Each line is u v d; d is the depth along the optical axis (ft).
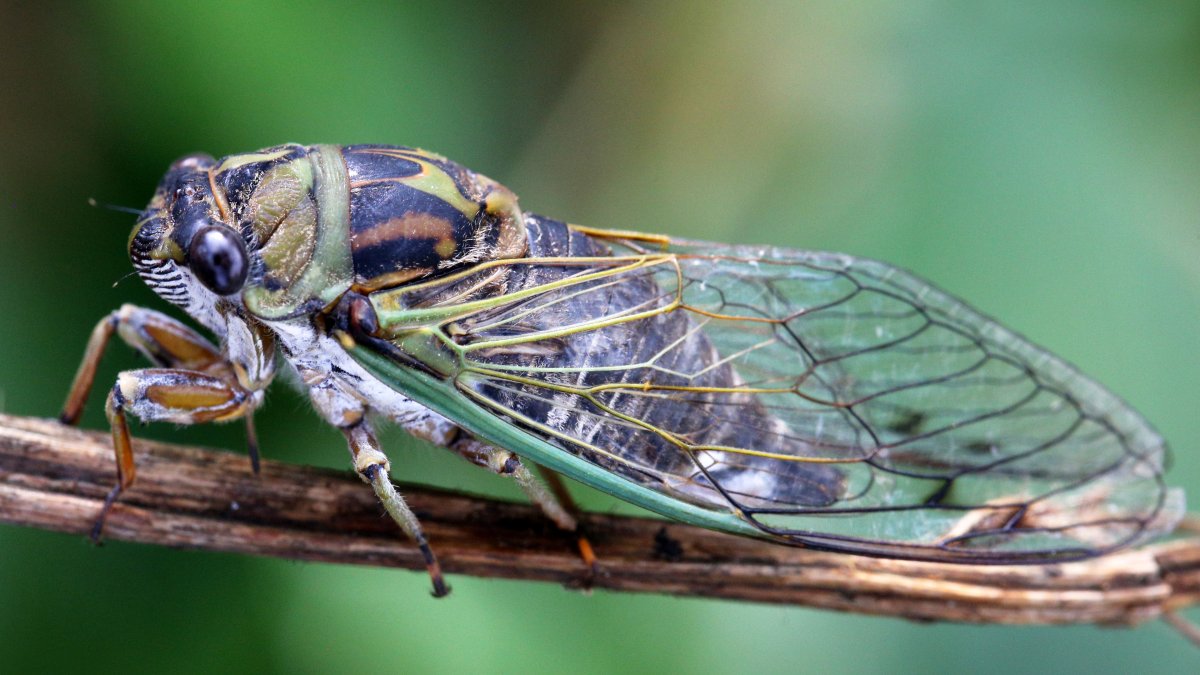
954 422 0.76
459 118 0.82
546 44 0.85
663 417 0.75
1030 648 0.79
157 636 0.77
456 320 0.74
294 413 0.78
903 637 0.79
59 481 0.75
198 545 0.75
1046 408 0.76
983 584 0.76
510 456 0.75
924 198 0.81
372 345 0.74
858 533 0.74
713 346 0.76
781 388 0.76
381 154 0.75
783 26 0.85
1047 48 0.82
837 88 0.83
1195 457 0.80
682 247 0.77
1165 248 0.80
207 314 0.76
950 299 0.76
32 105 0.79
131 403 0.74
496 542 0.75
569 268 0.75
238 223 0.75
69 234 0.79
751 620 0.79
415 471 0.80
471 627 0.78
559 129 0.85
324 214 0.74
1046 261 0.81
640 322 0.75
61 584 0.77
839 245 0.82
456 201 0.75
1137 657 0.79
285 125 0.80
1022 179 0.81
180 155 0.79
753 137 0.84
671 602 0.79
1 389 0.77
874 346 0.76
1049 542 0.75
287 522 0.75
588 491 0.80
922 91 0.82
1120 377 0.80
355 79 0.80
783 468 0.75
